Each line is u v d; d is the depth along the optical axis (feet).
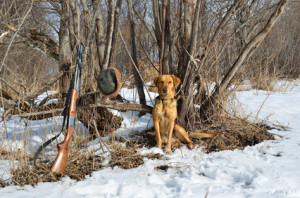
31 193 6.47
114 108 10.91
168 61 12.01
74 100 8.13
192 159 9.03
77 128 12.16
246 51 11.32
